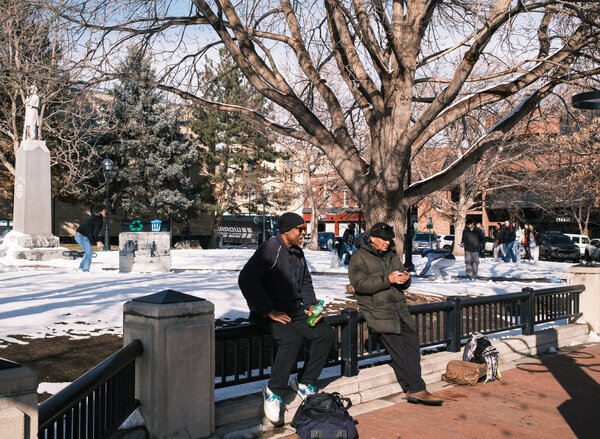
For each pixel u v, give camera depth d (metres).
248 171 43.22
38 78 9.78
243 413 4.58
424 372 6.36
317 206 35.50
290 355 4.56
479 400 5.71
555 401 5.70
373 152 10.35
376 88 10.03
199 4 9.36
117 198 39.12
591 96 8.37
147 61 11.08
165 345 3.90
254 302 4.37
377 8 8.83
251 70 9.79
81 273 14.28
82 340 6.44
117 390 3.62
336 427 4.16
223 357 4.71
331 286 12.27
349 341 5.62
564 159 28.89
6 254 19.34
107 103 11.56
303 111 10.16
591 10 8.85
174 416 3.94
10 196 37.66
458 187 33.56
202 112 12.69
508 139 23.38
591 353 8.34
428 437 4.59
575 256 33.31
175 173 38.75
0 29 9.46
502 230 26.69
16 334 6.56
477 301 7.40
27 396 2.07
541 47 10.65
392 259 5.66
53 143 31.52
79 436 3.08
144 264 15.05
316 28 10.52
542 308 8.85
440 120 10.21
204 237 49.09
